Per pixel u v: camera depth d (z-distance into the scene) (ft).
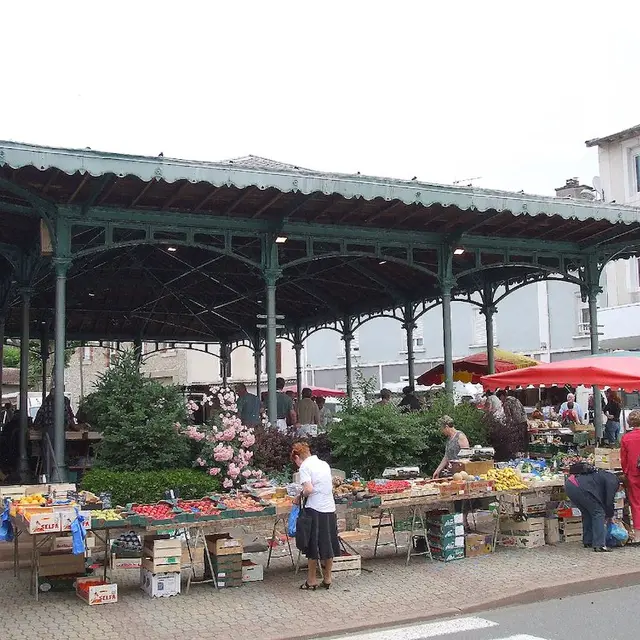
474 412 46.75
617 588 27.86
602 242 52.39
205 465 37.40
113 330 83.46
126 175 32.83
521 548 33.68
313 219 43.70
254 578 28.17
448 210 42.57
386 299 66.80
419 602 25.29
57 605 24.91
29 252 44.93
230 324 82.43
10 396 115.14
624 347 83.87
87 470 42.29
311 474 26.73
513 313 102.17
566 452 46.60
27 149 30.94
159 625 22.75
